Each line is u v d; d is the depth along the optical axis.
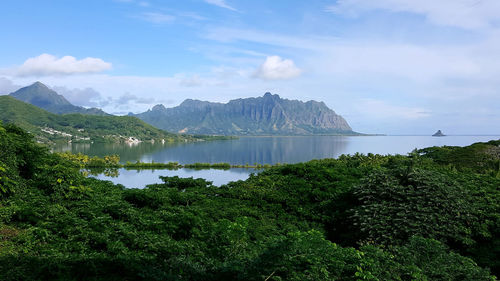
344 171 18.61
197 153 161.12
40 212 9.32
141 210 11.47
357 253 7.21
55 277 6.21
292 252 7.18
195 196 14.96
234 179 62.53
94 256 6.94
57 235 7.98
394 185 11.52
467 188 13.32
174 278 6.61
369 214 10.97
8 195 10.27
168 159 121.75
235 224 9.13
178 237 9.44
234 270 6.93
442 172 16.89
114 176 63.16
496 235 10.27
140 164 80.38
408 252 7.90
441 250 8.04
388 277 6.71
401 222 10.20
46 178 11.53
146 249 7.67
